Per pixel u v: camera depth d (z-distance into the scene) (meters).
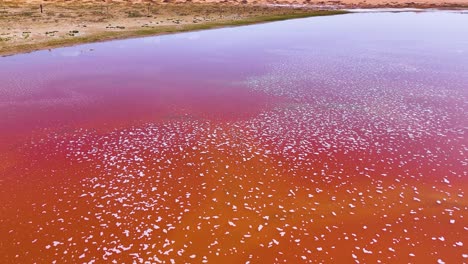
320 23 53.19
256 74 25.38
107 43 36.16
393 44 36.69
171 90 21.70
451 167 12.77
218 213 10.38
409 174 12.38
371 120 17.14
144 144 14.64
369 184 11.84
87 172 12.48
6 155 13.61
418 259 8.64
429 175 12.29
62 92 21.12
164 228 9.72
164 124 16.66
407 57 30.62
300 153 13.96
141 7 67.56
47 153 13.80
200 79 24.03
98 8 63.47
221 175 12.42
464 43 36.28
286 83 23.31
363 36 41.66
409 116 17.56
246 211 10.49
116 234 9.47
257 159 13.52
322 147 14.45
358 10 72.75
